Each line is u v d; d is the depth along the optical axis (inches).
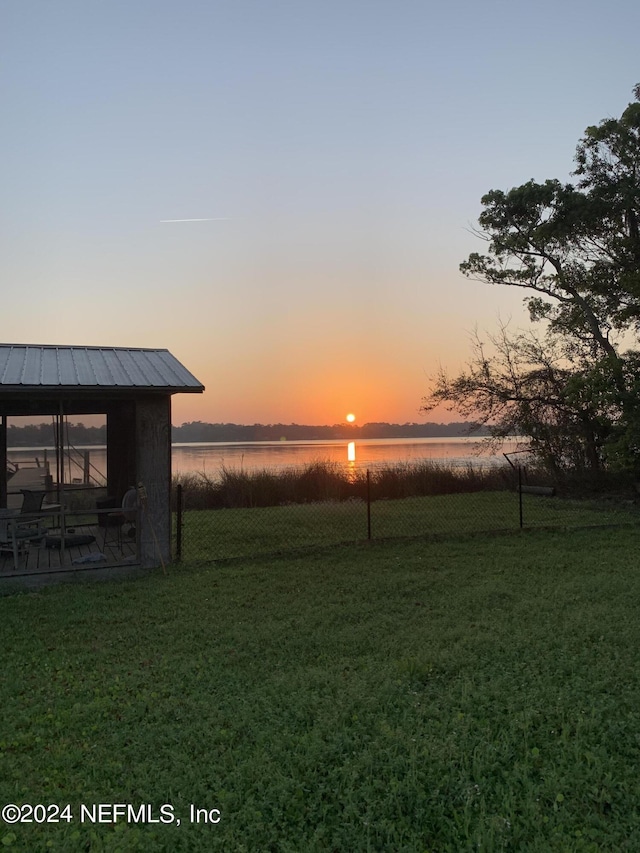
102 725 179.2
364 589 331.0
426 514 635.5
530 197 781.9
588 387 698.8
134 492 405.1
